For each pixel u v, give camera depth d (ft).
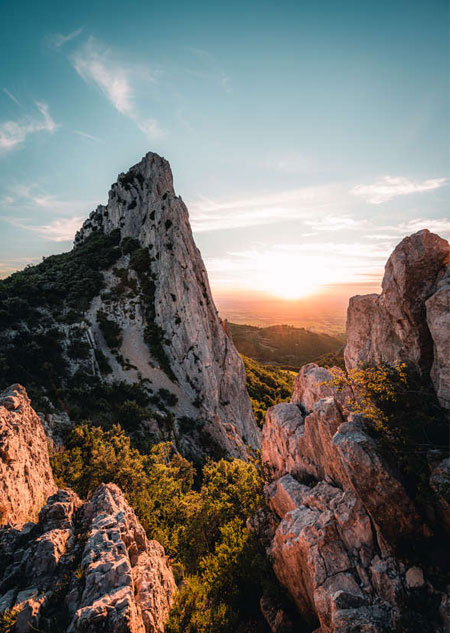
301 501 69.67
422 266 57.00
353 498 55.11
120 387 230.27
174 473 145.38
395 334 62.49
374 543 51.70
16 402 94.07
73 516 71.10
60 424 158.81
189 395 254.47
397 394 51.88
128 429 193.57
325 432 65.41
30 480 80.33
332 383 66.74
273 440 93.56
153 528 99.91
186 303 275.39
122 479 111.75
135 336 277.85
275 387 410.11
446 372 49.52
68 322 256.11
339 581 49.47
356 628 42.68
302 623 61.16
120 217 369.91
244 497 101.09
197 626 59.47
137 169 365.81
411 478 50.57
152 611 52.60
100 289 306.76
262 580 68.08
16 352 201.36
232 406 289.33
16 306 243.60
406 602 43.62
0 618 45.29
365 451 51.08
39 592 50.75
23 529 64.44
